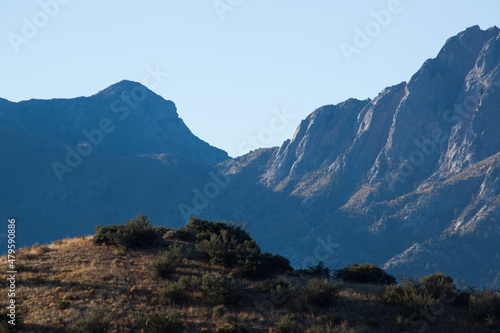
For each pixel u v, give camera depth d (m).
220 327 23.47
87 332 22.09
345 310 26.69
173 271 30.73
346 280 35.47
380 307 27.16
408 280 29.03
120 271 30.03
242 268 31.94
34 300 25.25
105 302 25.56
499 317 25.89
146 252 34.81
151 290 27.55
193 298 26.98
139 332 22.97
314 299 27.19
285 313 26.06
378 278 35.25
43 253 33.72
